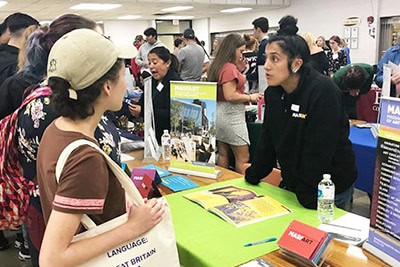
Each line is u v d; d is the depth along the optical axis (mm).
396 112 1214
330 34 10031
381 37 9078
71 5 9078
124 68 1013
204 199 1812
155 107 2844
